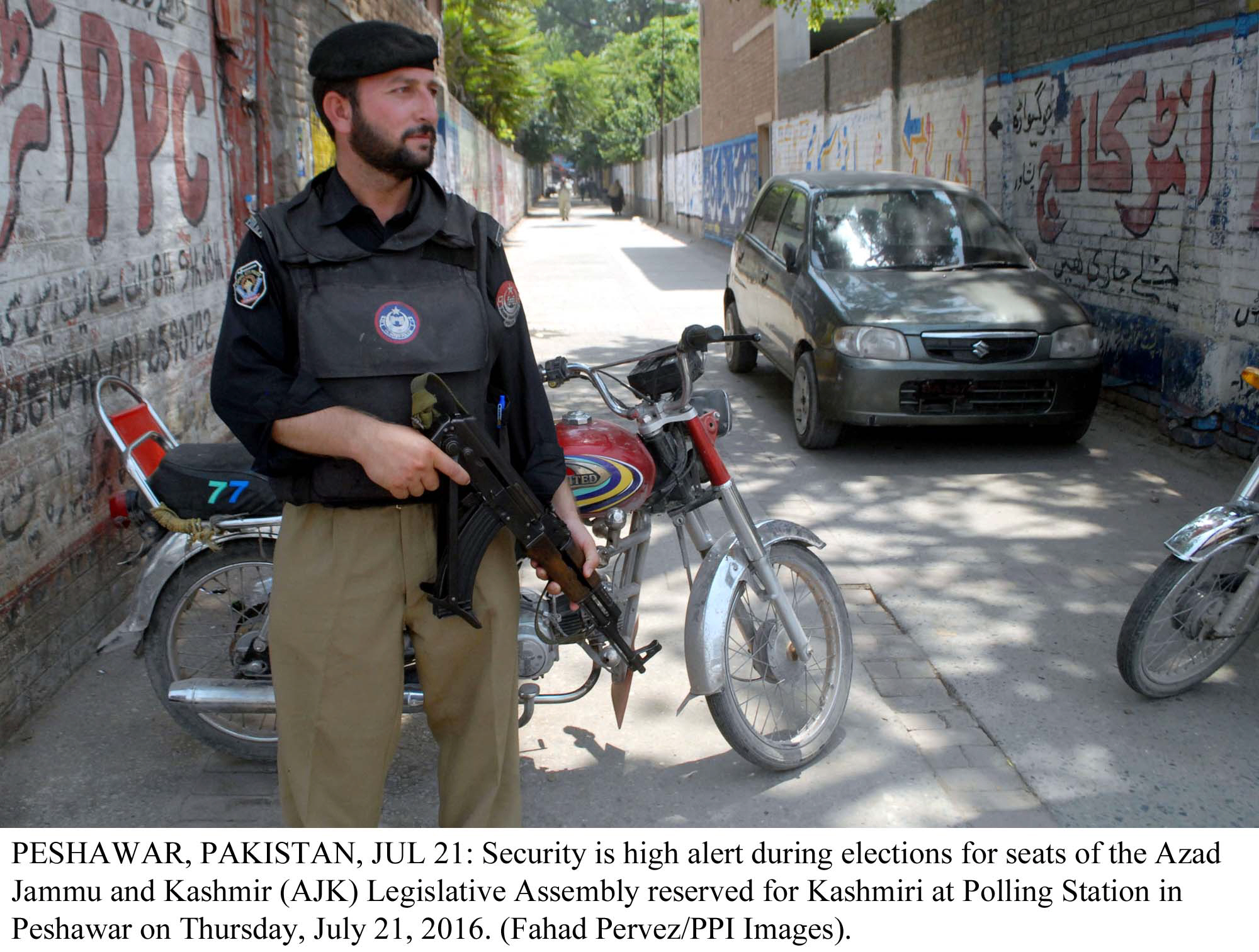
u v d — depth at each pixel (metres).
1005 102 10.22
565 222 42.19
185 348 5.35
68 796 3.29
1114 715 3.78
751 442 7.52
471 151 24.03
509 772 2.51
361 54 2.03
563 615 3.07
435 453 2.09
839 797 3.29
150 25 4.95
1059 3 9.15
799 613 3.84
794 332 7.51
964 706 3.85
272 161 7.49
